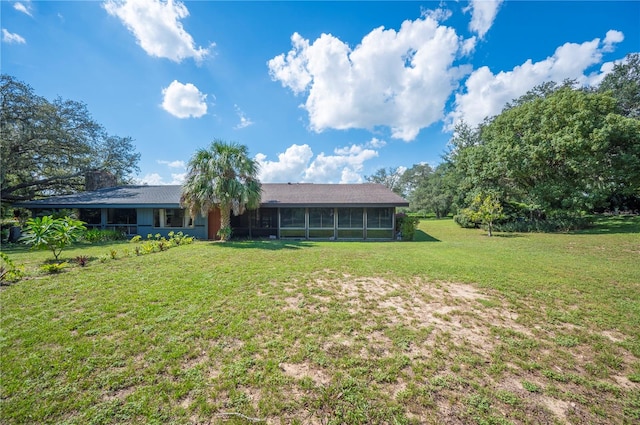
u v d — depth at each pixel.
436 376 2.41
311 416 1.95
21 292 4.52
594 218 17.58
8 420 1.88
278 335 3.15
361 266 6.72
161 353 2.73
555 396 2.18
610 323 3.55
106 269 6.23
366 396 2.14
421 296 4.58
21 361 2.56
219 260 7.41
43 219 7.13
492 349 2.90
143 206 13.45
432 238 14.54
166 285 4.99
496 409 2.02
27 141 15.81
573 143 13.88
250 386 2.26
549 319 3.67
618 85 20.22
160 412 1.96
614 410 2.04
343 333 3.22
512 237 13.84
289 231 14.69
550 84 22.41
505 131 17.45
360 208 14.50
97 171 17.91
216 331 3.21
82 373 2.39
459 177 26.09
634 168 13.52
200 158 12.00
